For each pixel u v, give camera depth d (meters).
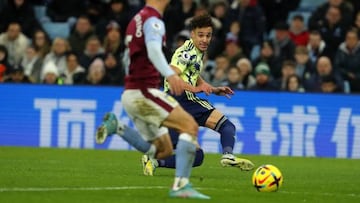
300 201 25.86
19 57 57.84
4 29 61.97
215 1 63.38
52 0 64.62
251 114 50.25
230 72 53.16
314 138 49.94
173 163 33.12
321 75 53.59
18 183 28.45
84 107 51.34
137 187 28.03
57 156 44.38
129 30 24.94
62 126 51.53
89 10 62.81
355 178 36.19
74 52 57.25
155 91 24.70
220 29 59.41
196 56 33.03
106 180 30.45
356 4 61.88
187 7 60.56
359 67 55.59
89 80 54.62
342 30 58.19
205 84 32.72
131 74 24.88
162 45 24.23
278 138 50.06
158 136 25.11
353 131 49.75
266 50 56.16
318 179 35.09
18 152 46.38
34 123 51.66
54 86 51.56
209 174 35.47
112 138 51.34
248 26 59.53
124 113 50.91
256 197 26.33
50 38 63.56
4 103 51.91
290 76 52.78
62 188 27.23
